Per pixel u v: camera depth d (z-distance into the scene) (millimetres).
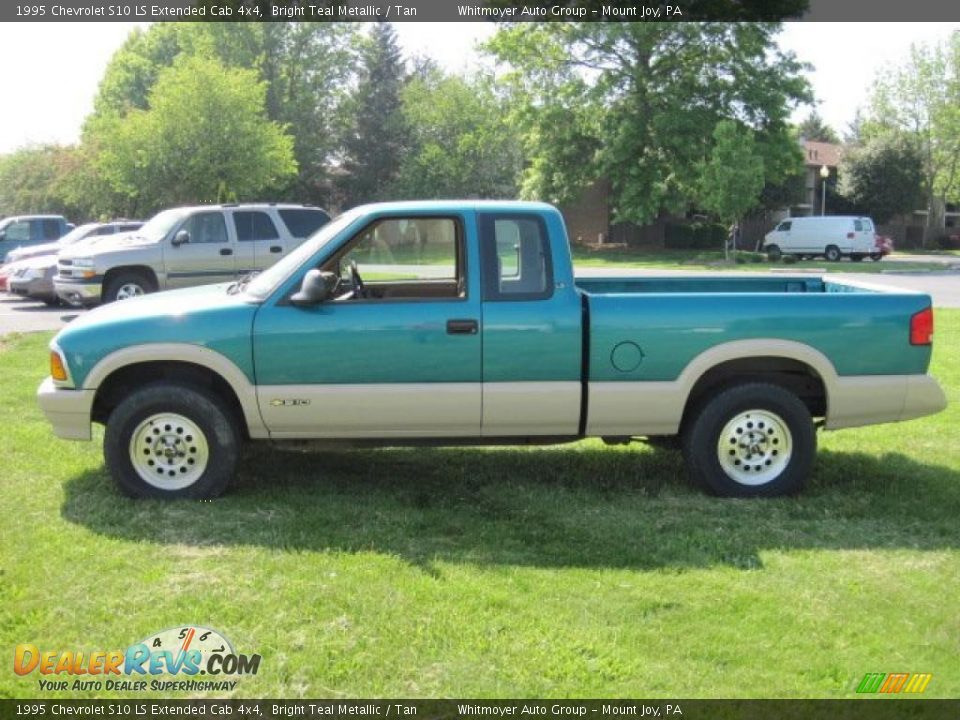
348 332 5707
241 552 4973
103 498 5871
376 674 3711
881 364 5980
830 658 3881
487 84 51656
